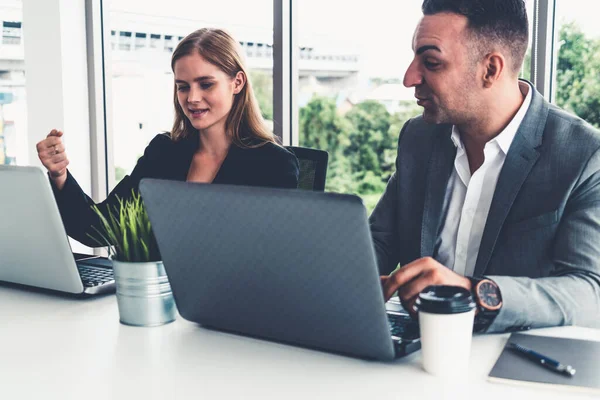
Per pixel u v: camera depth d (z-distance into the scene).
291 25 3.15
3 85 4.15
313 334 1.10
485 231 1.55
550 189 1.50
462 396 0.92
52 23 3.76
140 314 1.27
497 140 1.58
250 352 1.12
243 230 1.06
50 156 1.88
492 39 1.47
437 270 1.15
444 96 1.52
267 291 1.09
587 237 1.40
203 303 1.21
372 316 1.00
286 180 2.03
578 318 1.24
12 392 0.96
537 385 0.95
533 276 1.50
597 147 1.49
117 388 0.97
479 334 1.20
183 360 1.09
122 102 3.99
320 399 0.92
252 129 2.14
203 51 2.03
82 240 1.96
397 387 0.96
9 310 1.40
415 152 1.77
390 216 1.81
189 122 2.20
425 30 1.50
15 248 1.48
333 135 5.95
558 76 2.48
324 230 0.98
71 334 1.23
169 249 1.18
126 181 2.24
